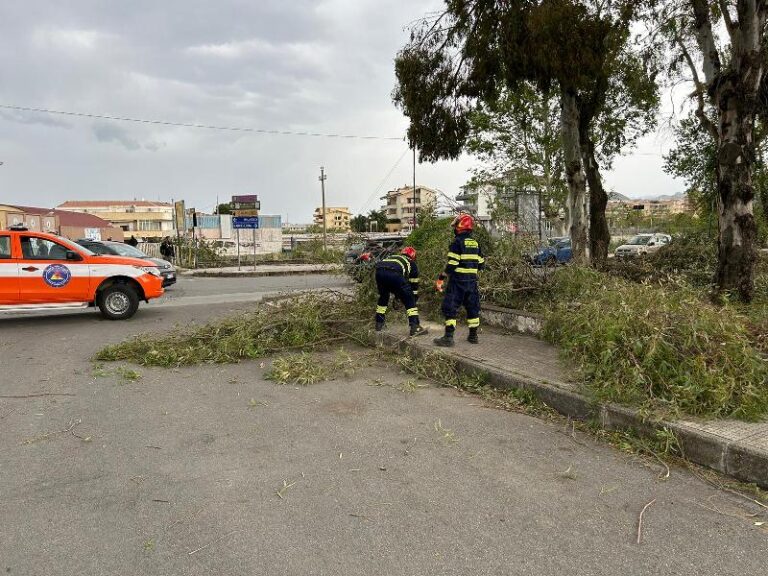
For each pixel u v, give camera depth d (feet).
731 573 8.52
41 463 12.69
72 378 20.48
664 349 14.82
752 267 25.13
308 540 9.43
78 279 33.50
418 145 45.06
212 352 23.62
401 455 13.15
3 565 8.70
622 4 33.50
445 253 29.81
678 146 66.85
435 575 8.45
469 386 18.71
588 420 15.14
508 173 95.76
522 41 33.58
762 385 14.26
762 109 28.50
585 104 45.42
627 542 9.37
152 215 344.49
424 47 41.39
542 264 29.17
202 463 12.68
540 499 10.92
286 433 14.66
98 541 9.40
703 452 12.42
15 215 142.41
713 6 31.63
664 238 95.09
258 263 104.37
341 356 22.56
